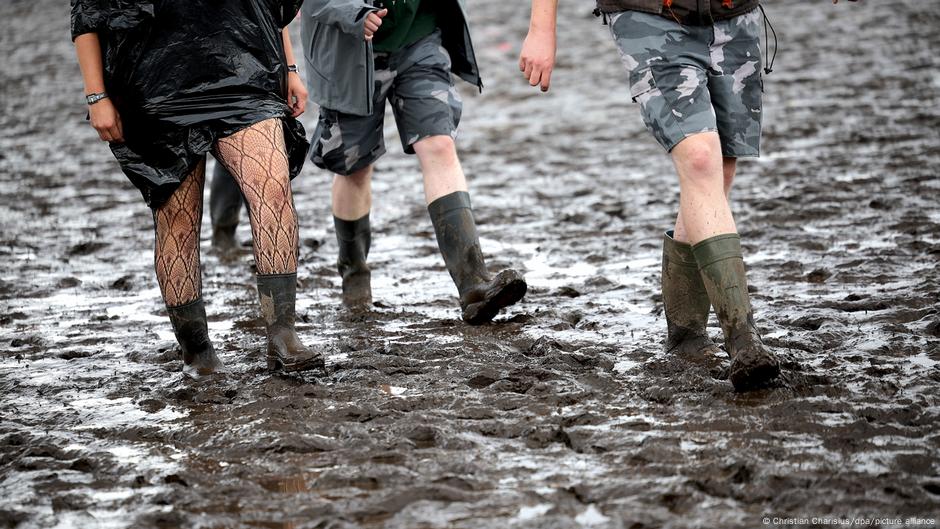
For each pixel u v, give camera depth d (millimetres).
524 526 8828
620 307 15875
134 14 12242
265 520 9211
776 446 10258
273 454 10617
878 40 45094
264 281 12828
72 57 53750
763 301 15656
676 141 12219
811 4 56781
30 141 35094
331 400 12078
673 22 12469
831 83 36938
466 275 15117
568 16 59438
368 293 16953
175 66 12508
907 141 27797
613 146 30891
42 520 9406
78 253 21156
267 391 12391
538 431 10773
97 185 28172
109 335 15469
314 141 16141
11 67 51406
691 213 12203
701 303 13242
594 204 23625
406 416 11414
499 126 34781
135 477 10172
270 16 13023
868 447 10164
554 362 13039
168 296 13242
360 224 16766
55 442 11195
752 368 11578
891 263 17266
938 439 10281
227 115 12719
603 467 10008
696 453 10195
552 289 17156
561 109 37031
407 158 31406
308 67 15758
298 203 25688
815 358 12898
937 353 12891
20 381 13352
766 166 26125
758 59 12828
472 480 9734
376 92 15516
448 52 16094
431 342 14180
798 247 18922
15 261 20484
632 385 12219
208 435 11211
